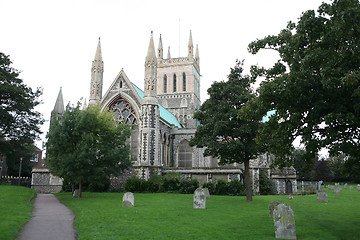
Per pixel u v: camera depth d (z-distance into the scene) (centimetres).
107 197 3484
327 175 9106
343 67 1479
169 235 1380
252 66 1902
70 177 3516
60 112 6291
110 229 1484
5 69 4788
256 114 1792
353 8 1376
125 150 3666
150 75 5141
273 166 1864
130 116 5344
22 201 2638
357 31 1488
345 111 1445
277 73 1825
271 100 1627
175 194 4166
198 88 9025
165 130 5738
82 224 1614
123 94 5378
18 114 4794
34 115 4984
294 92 1520
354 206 2788
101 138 3541
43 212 2145
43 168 5509
